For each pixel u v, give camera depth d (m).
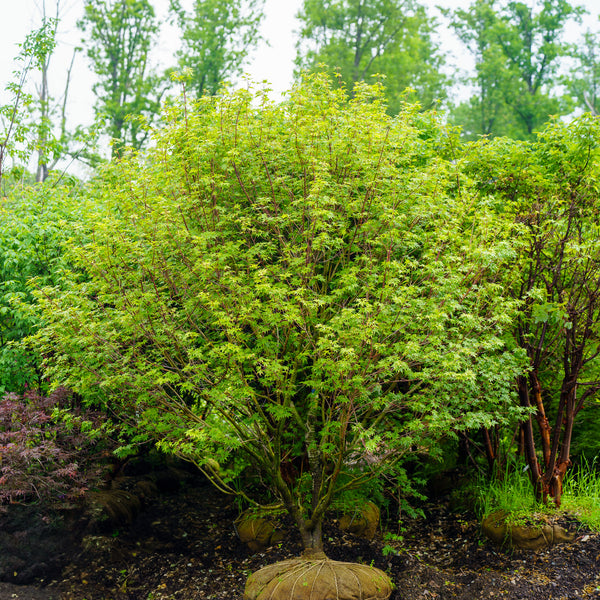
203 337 6.74
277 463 6.76
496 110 29.69
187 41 26.27
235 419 6.83
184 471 10.44
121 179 7.14
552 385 8.05
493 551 6.89
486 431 8.09
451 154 8.85
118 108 24.94
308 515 7.53
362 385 6.00
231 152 6.20
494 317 6.20
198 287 6.49
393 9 27.16
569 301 6.92
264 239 6.85
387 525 8.19
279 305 5.80
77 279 8.56
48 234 8.91
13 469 6.70
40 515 7.11
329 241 6.04
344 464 7.48
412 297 6.04
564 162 8.20
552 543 6.55
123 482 9.28
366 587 6.10
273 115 6.82
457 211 6.66
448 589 6.41
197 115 6.98
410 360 6.06
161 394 6.69
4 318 8.86
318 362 5.82
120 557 7.55
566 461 7.12
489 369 6.47
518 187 8.32
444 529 7.83
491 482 7.94
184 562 7.65
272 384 6.77
